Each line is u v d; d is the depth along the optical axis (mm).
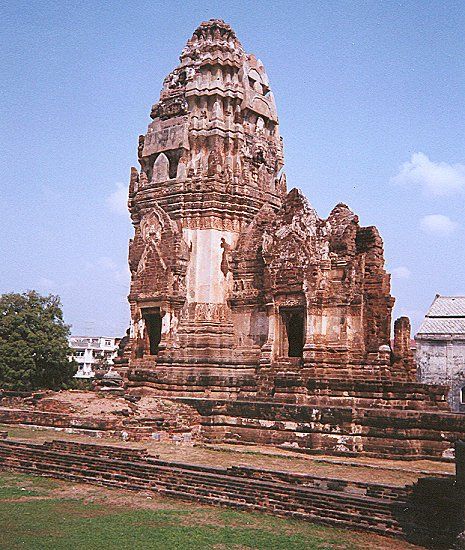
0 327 52375
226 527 18969
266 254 39188
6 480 24984
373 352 35531
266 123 46656
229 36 45531
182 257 41812
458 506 17594
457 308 65562
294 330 40531
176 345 41125
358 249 37500
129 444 30375
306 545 17406
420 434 29156
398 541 17906
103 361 80750
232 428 34125
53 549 16594
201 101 44062
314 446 30797
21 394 39250
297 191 39281
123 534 18016
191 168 43156
